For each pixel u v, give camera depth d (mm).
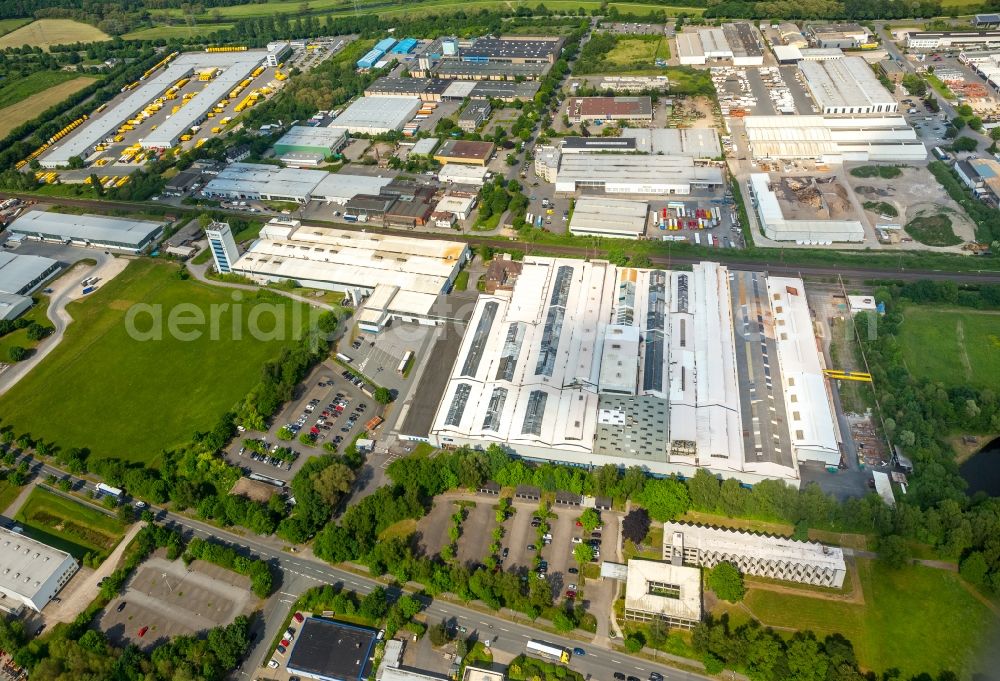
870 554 177750
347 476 198250
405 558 180500
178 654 164625
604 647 163000
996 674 152500
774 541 177250
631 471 191500
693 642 158250
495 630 168000
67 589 184875
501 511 192625
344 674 159375
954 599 166750
